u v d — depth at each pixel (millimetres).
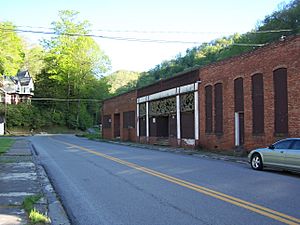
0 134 73875
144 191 10398
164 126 36719
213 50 75625
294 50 18531
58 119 86688
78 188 11211
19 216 7512
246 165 17484
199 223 6980
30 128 83250
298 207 8180
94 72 80688
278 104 19703
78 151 26797
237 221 7051
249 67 22188
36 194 9984
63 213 8203
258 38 49125
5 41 48312
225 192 10031
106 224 7160
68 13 75250
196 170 15094
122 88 108750
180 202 8852
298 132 18234
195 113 28312
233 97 23812
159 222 7133
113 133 52219
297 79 18312
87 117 90562
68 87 83938
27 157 21609
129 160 19516
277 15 49000
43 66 93688
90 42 77438
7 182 12203
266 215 7469
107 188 11039
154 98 36781
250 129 21984
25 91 90750
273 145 14953
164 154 24172
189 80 29406
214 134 25938
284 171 15109
